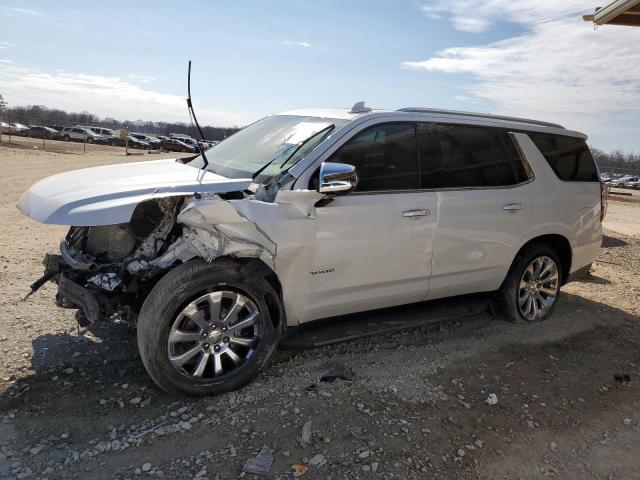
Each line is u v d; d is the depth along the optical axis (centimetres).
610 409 370
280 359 403
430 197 415
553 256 514
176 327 326
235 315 345
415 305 454
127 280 337
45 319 447
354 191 382
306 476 273
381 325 418
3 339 404
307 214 356
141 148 5350
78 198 324
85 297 332
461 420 337
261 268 346
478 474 287
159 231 360
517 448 314
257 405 337
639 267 837
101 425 307
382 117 404
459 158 441
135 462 277
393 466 286
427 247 418
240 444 296
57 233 808
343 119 411
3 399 324
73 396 333
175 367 328
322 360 406
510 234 469
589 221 536
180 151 5506
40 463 271
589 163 546
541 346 466
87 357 384
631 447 328
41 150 3350
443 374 399
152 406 329
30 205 339
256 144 439
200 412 325
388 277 404
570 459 310
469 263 448
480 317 523
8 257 636
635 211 2083
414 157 414
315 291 374
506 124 483
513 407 359
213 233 327
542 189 490
